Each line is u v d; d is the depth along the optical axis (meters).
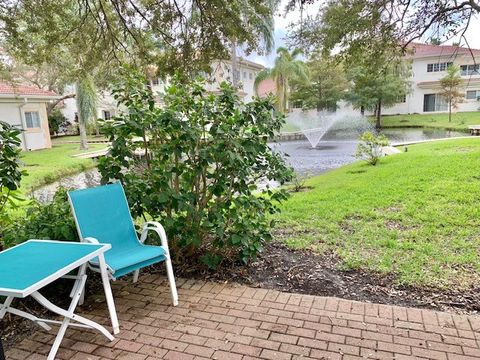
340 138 20.55
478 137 13.29
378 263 3.54
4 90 15.97
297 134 21.56
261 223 3.69
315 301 2.94
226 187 3.48
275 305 2.90
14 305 2.98
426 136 18.75
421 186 6.27
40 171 11.43
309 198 6.27
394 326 2.55
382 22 5.36
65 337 2.54
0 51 11.11
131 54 6.67
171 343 2.45
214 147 3.25
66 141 22.64
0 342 1.94
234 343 2.42
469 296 2.90
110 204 3.16
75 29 6.43
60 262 2.16
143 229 3.22
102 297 3.13
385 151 11.74
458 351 2.27
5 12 5.87
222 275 3.48
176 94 3.46
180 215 3.54
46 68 16.12
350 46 5.71
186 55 5.97
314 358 2.25
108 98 18.52
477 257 3.55
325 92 26.14
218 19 5.55
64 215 3.26
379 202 5.65
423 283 3.11
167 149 3.31
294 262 3.71
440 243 3.96
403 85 24.92
